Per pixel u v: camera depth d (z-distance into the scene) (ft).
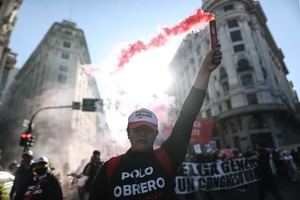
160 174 4.89
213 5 133.18
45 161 12.84
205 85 5.80
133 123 5.21
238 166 27.40
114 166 5.07
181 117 5.67
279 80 137.08
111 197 4.72
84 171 20.94
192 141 48.01
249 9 132.05
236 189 29.27
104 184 4.91
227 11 126.72
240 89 108.88
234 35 121.60
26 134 44.91
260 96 106.32
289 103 150.82
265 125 103.71
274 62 149.48
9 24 94.02
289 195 25.80
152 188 4.72
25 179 13.05
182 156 5.32
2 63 90.17
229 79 113.70
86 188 20.22
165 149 5.32
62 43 157.58
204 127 49.08
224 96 115.34
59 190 12.58
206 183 25.36
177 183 24.30
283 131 112.16
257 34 128.06
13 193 14.51
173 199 4.81
